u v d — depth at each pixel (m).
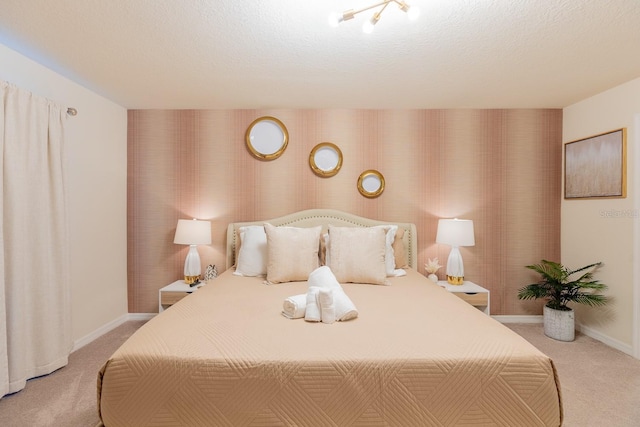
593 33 1.74
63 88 2.33
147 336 1.29
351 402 1.08
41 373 2.00
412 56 2.02
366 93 2.67
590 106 2.75
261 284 2.25
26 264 1.91
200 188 3.11
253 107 3.04
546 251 3.08
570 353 2.40
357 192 3.11
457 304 1.78
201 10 1.55
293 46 1.89
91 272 2.63
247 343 1.24
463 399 1.09
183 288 2.75
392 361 1.11
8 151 1.79
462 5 1.50
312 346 1.21
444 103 2.93
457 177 3.10
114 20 1.63
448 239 2.75
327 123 3.10
